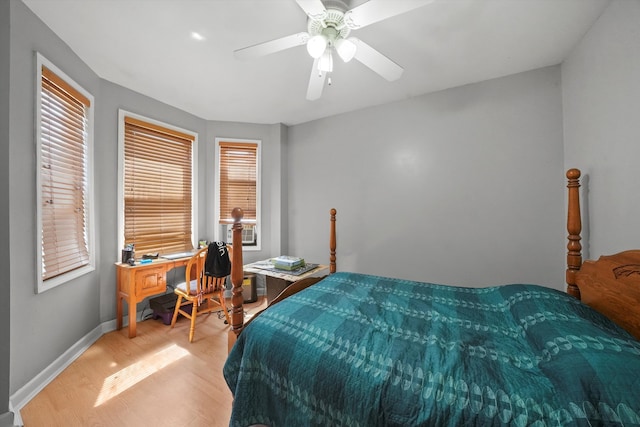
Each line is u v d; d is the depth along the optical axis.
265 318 1.28
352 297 1.55
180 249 3.11
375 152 2.94
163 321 2.68
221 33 1.76
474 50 1.94
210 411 1.52
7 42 1.42
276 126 3.51
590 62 1.70
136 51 1.97
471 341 1.07
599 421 0.64
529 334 1.06
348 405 0.88
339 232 3.18
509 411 0.72
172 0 1.48
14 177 1.53
